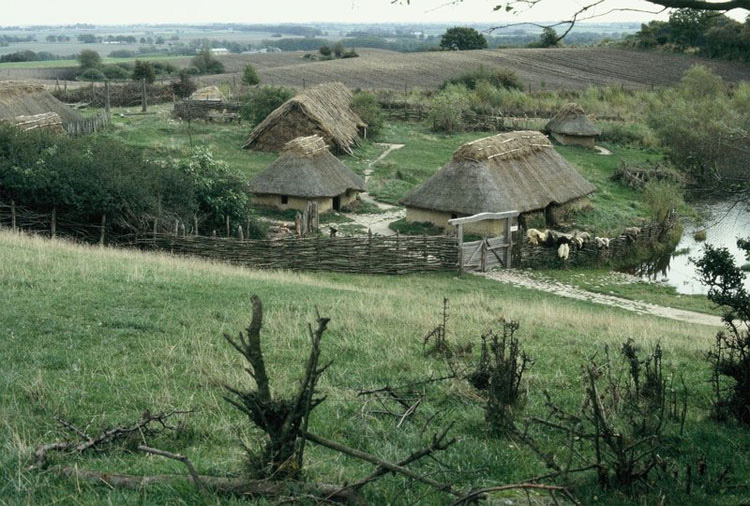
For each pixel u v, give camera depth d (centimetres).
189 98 6869
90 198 2691
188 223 2905
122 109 6788
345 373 1101
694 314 2586
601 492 742
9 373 977
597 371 1131
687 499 740
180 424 835
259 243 2703
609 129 6550
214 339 1234
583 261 3306
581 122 6203
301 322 1393
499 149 3741
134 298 1489
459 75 9112
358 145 5556
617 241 3425
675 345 1553
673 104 5959
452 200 3519
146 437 808
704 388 1176
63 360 1062
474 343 1370
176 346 1165
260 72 10369
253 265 2700
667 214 3712
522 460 825
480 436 892
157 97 7369
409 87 9106
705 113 4825
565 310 2109
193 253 2700
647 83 9056
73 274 1686
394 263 2852
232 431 835
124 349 1144
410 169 4962
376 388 1038
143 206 2736
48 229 2745
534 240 3200
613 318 2031
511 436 880
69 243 2419
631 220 4119
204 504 633
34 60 16325
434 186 3603
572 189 4012
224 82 9162
